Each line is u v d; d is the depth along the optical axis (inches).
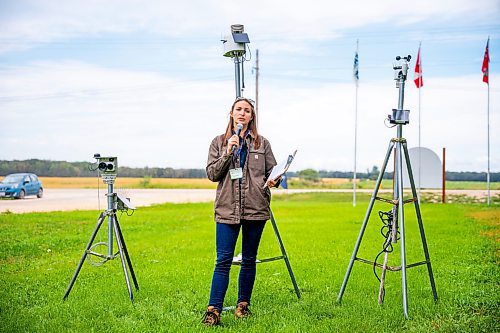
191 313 258.1
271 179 239.1
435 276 336.2
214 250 452.8
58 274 353.1
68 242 512.7
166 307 269.0
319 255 418.0
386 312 255.6
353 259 275.4
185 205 1077.1
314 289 305.0
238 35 264.5
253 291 298.8
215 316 239.9
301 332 228.2
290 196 1469.0
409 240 496.1
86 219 755.4
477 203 1114.1
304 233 561.9
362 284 314.8
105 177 282.0
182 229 630.5
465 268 358.9
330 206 1030.4
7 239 533.0
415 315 251.3
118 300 281.6
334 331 227.8
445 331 227.8
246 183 244.4
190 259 404.5
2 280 333.4
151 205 1073.5
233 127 251.1
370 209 273.0
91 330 233.3
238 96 267.6
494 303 266.7
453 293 290.2
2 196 1282.0
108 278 337.4
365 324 236.8
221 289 243.6
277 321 244.8
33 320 247.3
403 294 252.4
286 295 290.7
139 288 305.1
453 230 576.1
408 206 968.9
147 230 618.2
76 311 261.6
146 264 384.5
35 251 459.2
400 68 258.8
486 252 426.3
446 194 1428.4
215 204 246.2
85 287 312.0
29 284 323.9
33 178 1359.5
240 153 246.2
